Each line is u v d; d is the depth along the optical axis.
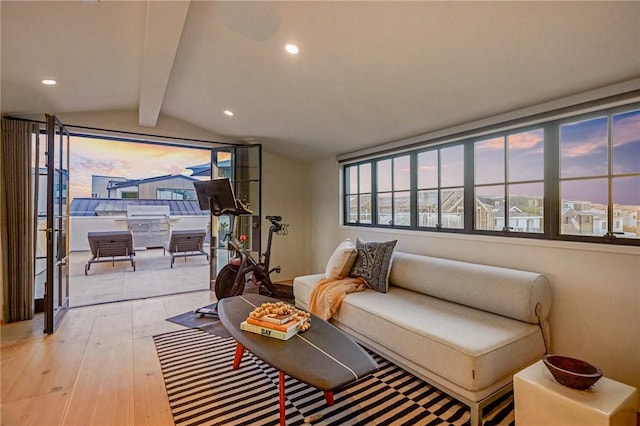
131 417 1.77
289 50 2.21
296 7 1.79
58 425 1.70
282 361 1.55
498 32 1.67
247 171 4.51
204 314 3.41
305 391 2.04
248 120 3.71
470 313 2.28
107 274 5.54
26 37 2.06
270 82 2.73
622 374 1.91
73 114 3.54
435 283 2.64
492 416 1.79
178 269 6.02
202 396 1.98
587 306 2.05
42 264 3.50
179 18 1.73
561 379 1.45
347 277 3.15
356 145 3.89
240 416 1.79
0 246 3.16
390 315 2.26
